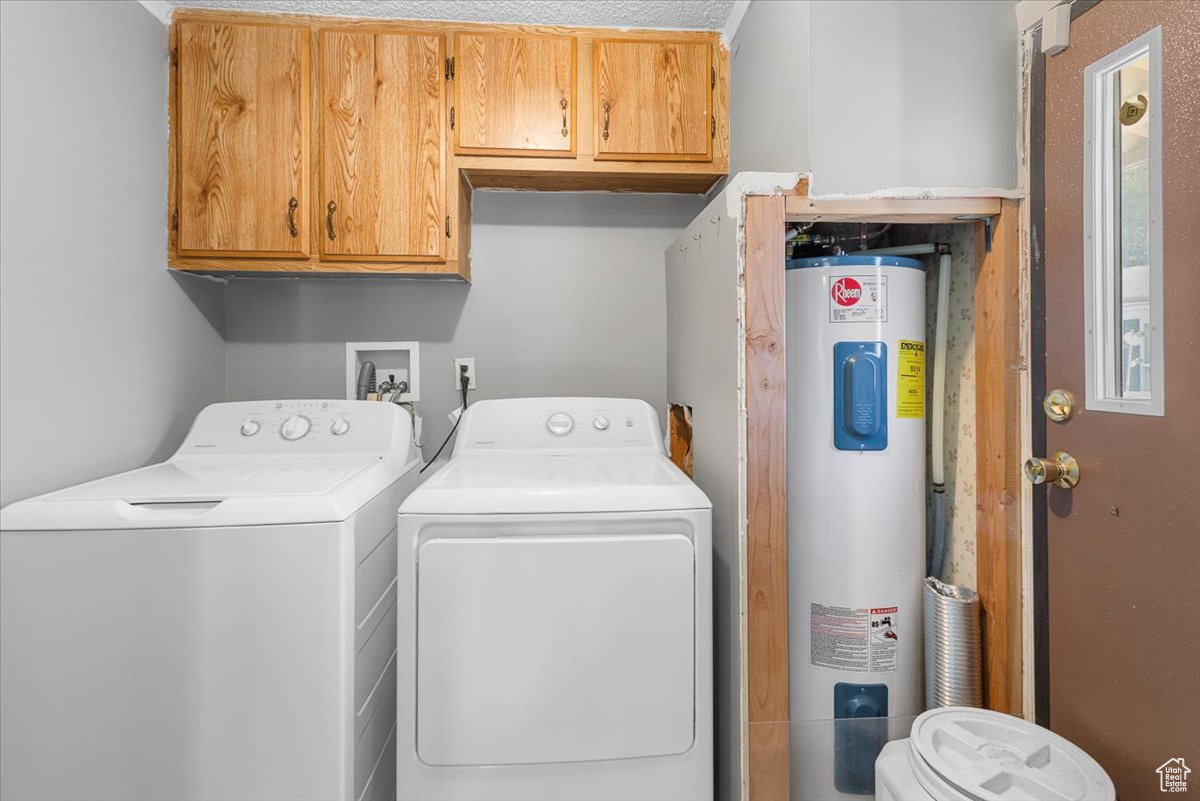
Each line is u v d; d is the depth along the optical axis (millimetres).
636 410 1640
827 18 1173
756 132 1489
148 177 1504
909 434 1292
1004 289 1223
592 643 1078
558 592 1070
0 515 978
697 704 1110
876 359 1256
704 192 1978
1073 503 1113
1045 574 1183
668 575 1094
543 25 1705
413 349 1939
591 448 1561
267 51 1589
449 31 1667
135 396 1450
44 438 1169
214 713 995
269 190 1588
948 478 1430
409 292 1941
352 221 1625
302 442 1483
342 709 1024
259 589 1006
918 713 1298
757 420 1187
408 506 1061
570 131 1692
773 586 1191
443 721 1056
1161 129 940
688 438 1710
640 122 1714
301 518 1017
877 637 1274
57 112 1207
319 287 1918
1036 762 1018
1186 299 902
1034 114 1191
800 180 1176
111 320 1365
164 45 1568
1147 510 964
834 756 1258
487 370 1965
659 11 1650
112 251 1369
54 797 978
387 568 1311
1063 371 1131
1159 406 942
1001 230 1225
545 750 1071
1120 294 1029
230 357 1895
